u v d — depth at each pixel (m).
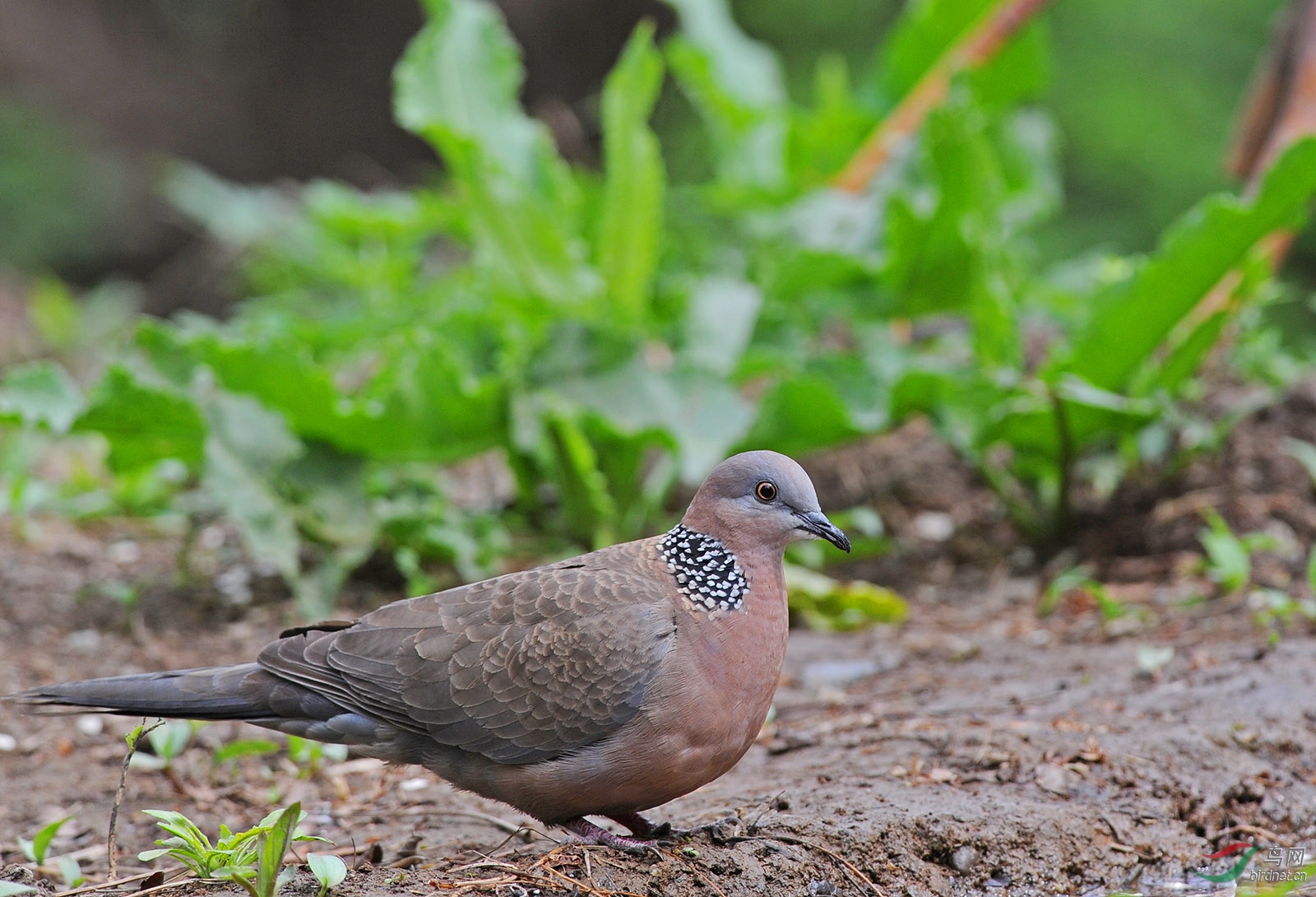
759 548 6.51
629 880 6.18
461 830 7.35
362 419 10.62
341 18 35.50
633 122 11.66
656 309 13.63
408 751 6.63
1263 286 12.00
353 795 7.96
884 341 12.98
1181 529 11.24
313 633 6.75
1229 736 7.87
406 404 10.68
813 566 11.53
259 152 35.03
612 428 10.96
